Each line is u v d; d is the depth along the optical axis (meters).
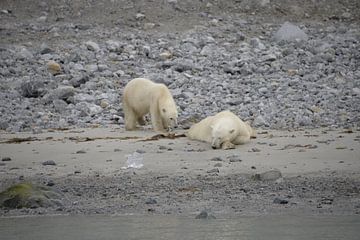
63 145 42.59
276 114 51.72
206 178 33.81
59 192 31.48
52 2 91.19
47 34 80.50
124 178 34.34
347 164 35.69
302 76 65.25
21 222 27.36
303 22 89.50
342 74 65.62
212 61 69.50
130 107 47.81
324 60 70.44
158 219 27.36
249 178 33.62
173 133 45.75
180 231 25.39
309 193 30.92
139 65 68.88
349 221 26.45
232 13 90.19
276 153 38.81
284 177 33.56
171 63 67.62
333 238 24.11
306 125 48.62
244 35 80.75
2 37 79.56
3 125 49.84
